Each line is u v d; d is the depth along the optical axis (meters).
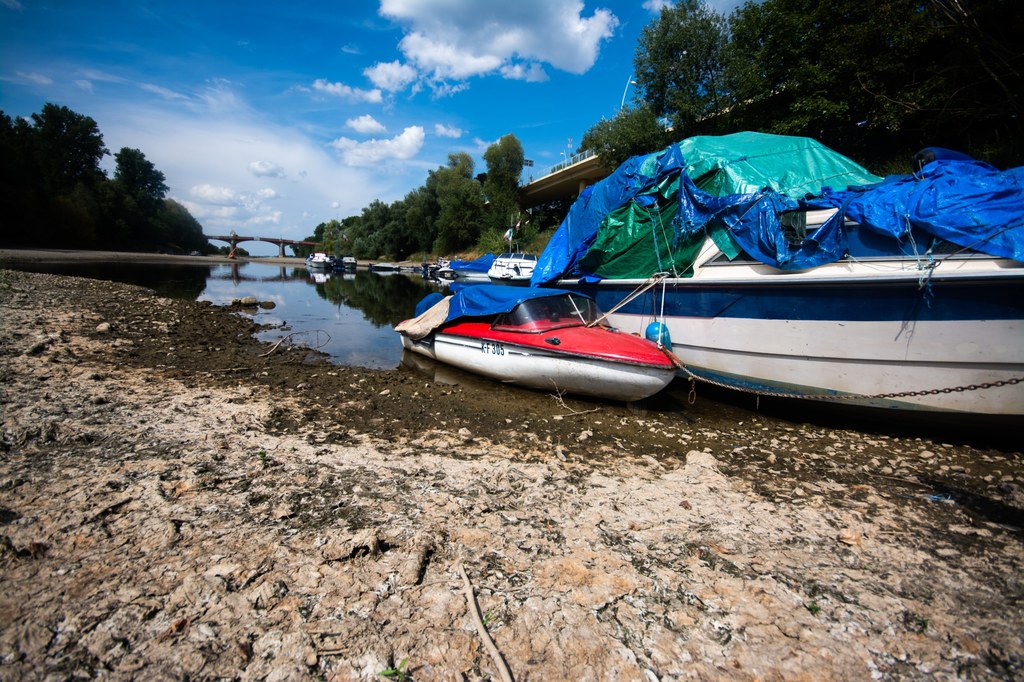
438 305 10.42
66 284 20.36
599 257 9.43
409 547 3.31
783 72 20.94
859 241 6.31
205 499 3.84
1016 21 14.27
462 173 69.50
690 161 8.23
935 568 3.45
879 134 19.16
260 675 2.28
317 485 4.24
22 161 58.12
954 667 2.57
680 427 6.74
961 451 6.00
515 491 4.37
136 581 2.83
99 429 5.10
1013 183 5.67
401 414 6.59
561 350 7.63
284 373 8.66
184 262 66.25
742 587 3.12
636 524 3.87
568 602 2.90
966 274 5.43
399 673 2.33
